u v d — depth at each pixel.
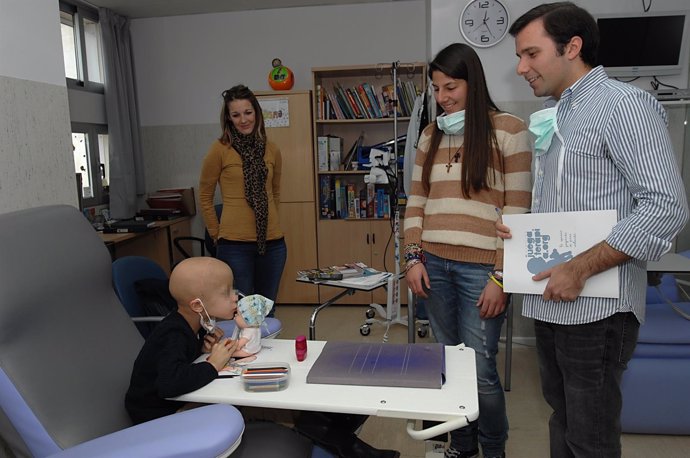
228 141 2.64
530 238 1.30
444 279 1.77
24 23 1.83
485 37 3.05
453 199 1.69
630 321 1.25
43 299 1.20
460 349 1.35
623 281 1.21
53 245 1.29
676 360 2.11
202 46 4.58
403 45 4.39
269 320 1.58
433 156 1.76
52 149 1.97
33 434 1.10
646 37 2.90
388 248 4.23
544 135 1.31
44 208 1.37
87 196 4.22
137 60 4.65
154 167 4.78
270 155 2.72
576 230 1.23
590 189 1.22
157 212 4.28
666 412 2.12
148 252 4.18
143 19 4.58
